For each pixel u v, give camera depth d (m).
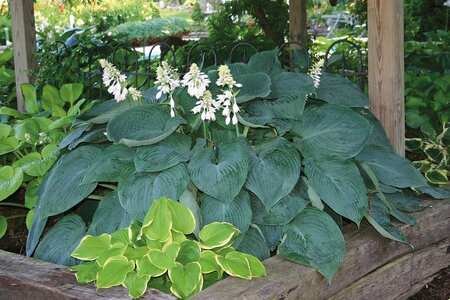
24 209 4.23
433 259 3.66
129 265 2.71
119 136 3.22
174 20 11.83
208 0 9.66
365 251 3.20
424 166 4.25
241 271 2.73
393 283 3.39
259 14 7.32
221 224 2.88
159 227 2.79
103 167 3.24
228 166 3.01
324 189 3.15
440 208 3.67
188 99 3.41
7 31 11.70
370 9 3.67
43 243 3.26
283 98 3.39
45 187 3.39
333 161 3.26
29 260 3.03
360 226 3.40
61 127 4.09
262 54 3.79
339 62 6.05
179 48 6.63
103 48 5.89
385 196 3.61
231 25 7.37
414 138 4.63
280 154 3.16
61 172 3.37
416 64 6.17
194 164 3.08
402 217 3.45
